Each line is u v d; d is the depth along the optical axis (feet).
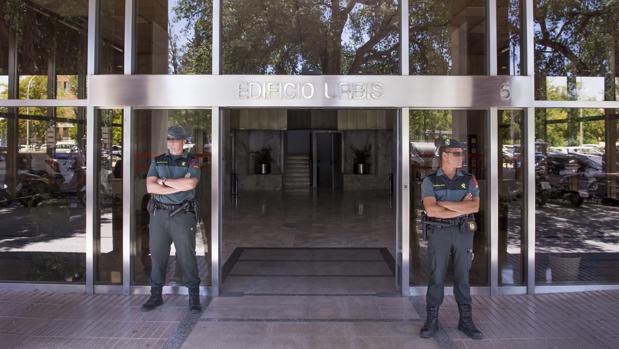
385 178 65.36
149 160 18.88
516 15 19.22
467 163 18.94
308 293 18.70
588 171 23.30
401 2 19.47
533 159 18.65
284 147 67.97
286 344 13.65
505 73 19.21
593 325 15.20
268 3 20.99
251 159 65.82
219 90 18.15
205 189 18.39
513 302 17.58
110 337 14.17
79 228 21.22
